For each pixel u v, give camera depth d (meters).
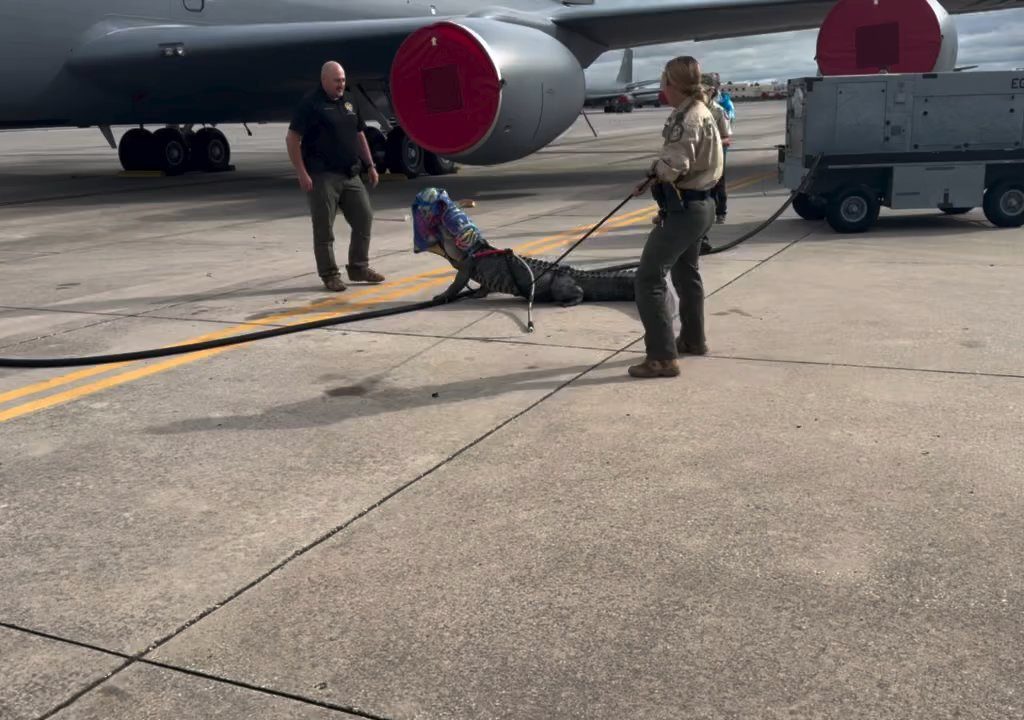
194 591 2.74
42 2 13.91
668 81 4.36
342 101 6.96
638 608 2.56
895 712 2.10
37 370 5.20
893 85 8.79
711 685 2.22
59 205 14.48
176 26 15.33
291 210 13.13
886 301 6.18
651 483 3.39
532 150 13.21
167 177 20.11
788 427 3.92
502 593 2.67
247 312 6.51
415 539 3.02
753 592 2.63
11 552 3.02
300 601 2.66
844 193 9.04
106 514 3.29
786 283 6.85
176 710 2.18
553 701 2.18
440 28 11.94
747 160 20.45
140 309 6.73
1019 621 2.44
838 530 2.98
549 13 14.92
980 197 8.99
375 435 3.99
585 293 6.49
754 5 13.81
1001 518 3.02
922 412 4.04
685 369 4.80
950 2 14.83
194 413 4.36
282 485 3.49
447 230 6.41
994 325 5.48
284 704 2.20
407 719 2.13
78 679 2.31
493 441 3.87
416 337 5.63
